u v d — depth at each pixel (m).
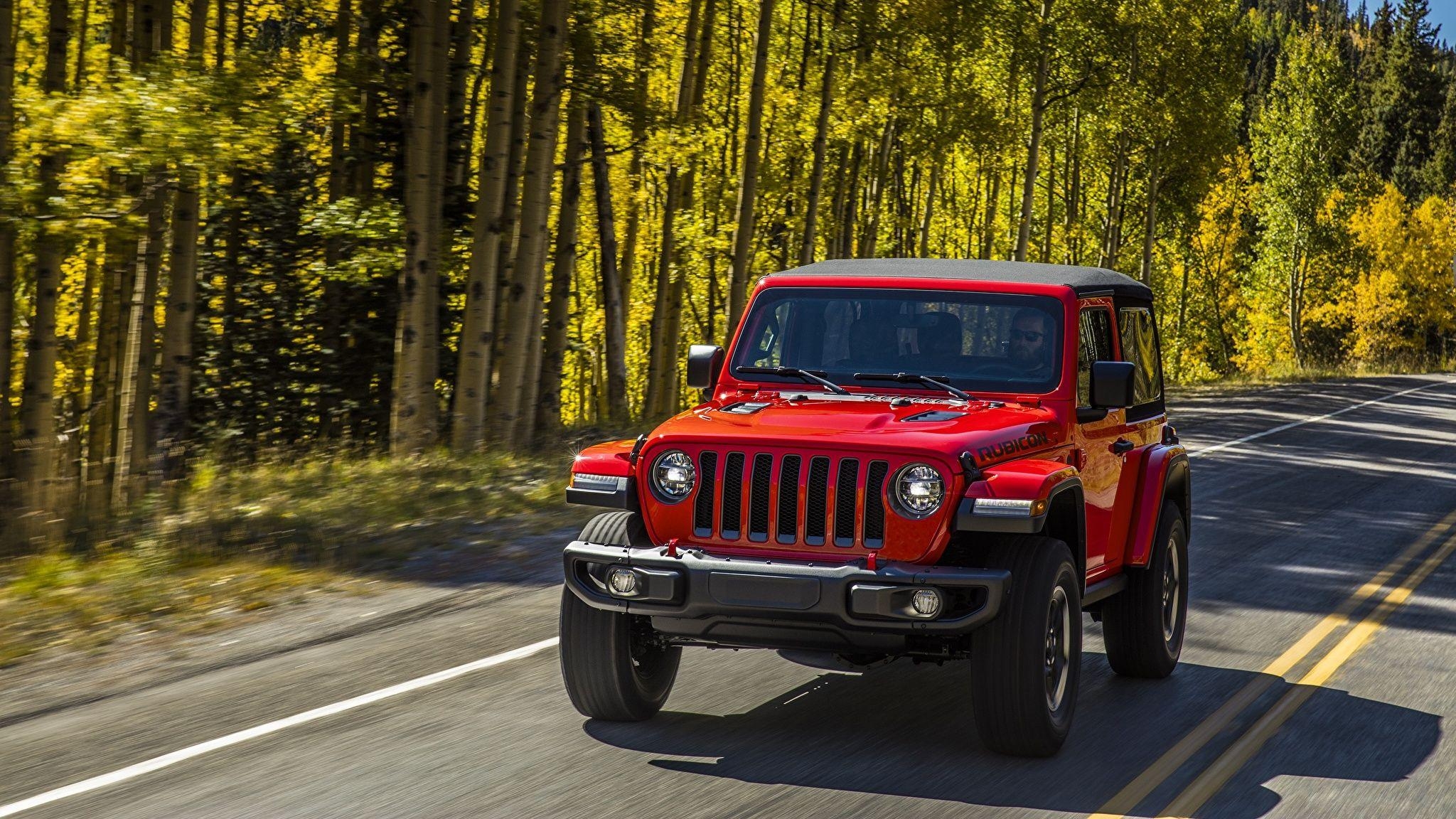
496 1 20.92
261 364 22.33
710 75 29.94
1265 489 16.86
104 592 8.95
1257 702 7.18
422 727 6.27
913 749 6.13
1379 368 57.62
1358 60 161.62
